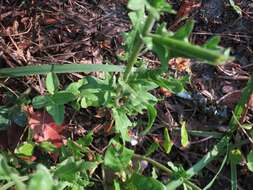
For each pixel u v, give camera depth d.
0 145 0.27
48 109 0.23
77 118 0.28
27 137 0.27
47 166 0.26
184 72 0.30
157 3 0.17
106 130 0.28
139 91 0.23
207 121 0.29
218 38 0.16
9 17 0.30
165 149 0.27
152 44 0.18
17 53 0.29
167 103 0.29
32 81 0.28
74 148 0.25
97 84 0.24
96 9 0.31
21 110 0.27
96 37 0.30
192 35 0.31
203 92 0.30
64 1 0.31
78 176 0.23
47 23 0.30
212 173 0.28
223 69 0.30
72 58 0.29
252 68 0.31
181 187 0.27
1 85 0.28
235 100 0.30
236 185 0.27
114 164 0.24
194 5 0.31
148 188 0.24
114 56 0.30
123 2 0.32
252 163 0.27
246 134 0.28
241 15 0.32
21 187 0.18
